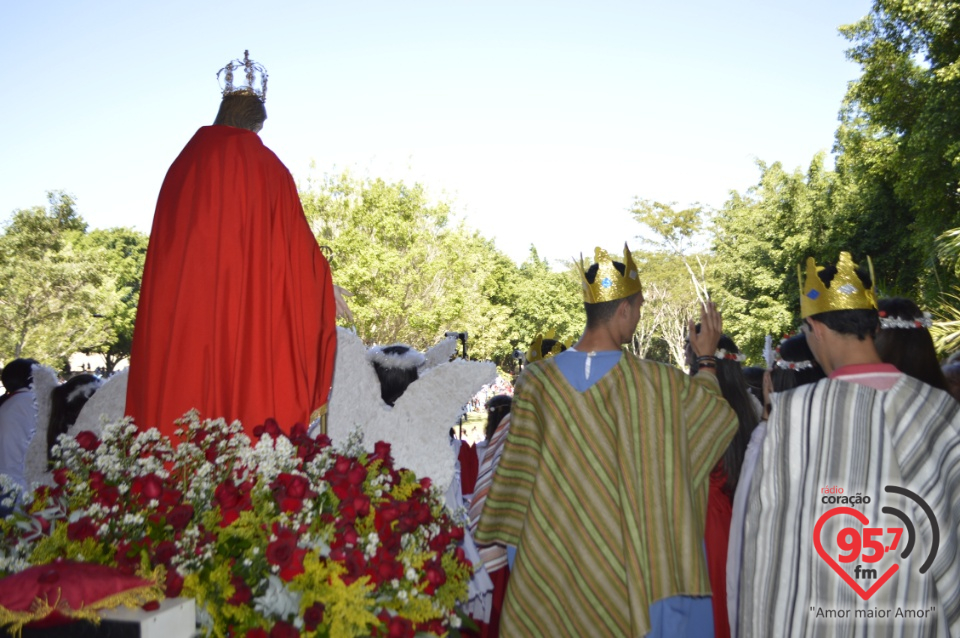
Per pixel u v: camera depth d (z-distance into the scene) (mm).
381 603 2463
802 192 28250
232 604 2236
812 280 2795
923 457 2516
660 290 50062
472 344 34531
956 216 17531
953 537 2508
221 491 2406
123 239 56375
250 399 3082
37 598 2035
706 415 2947
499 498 3057
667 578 2680
